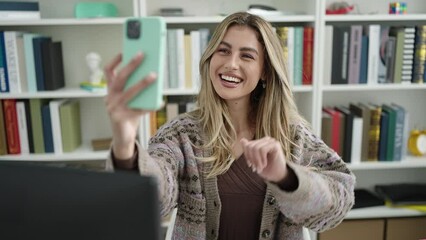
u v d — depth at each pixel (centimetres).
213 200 118
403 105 254
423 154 240
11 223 49
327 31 214
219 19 210
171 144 116
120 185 46
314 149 124
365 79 221
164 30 58
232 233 121
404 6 224
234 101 126
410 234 238
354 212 235
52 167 48
